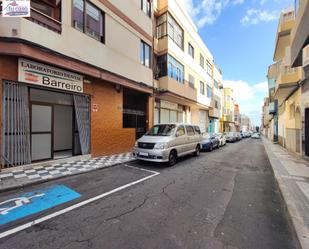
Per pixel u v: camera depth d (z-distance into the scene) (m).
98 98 9.40
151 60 13.08
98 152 9.43
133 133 11.86
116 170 7.27
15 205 4.02
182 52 16.55
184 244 2.76
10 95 6.15
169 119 17.05
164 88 13.85
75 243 2.74
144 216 3.61
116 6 9.98
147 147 7.99
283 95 14.41
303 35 6.34
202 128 24.94
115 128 10.45
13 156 6.31
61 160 7.93
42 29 6.38
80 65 7.79
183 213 3.78
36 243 2.73
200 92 21.30
